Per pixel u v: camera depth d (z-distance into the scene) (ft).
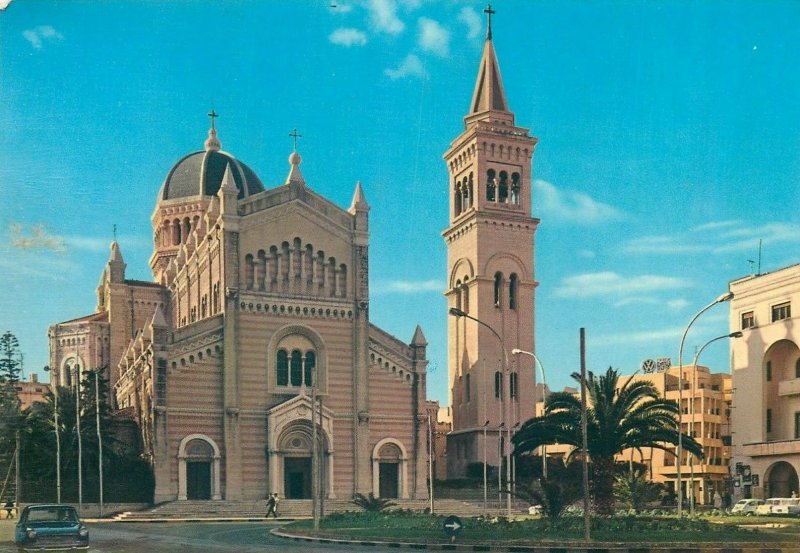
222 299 273.54
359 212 293.84
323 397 279.69
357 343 286.87
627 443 177.47
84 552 111.96
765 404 275.39
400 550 120.16
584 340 130.62
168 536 155.63
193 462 263.70
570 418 177.78
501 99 337.72
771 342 271.69
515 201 335.06
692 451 179.83
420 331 295.28
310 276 285.23
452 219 344.69
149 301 373.40
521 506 274.98
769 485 272.10
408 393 291.79
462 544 122.83
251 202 280.51
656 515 186.91
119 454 279.28
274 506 237.04
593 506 176.55
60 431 269.64
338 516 191.62
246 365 272.10
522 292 326.85
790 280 266.16
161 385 260.42
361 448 280.72
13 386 291.38
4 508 247.91
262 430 271.08
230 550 117.80
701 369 383.86
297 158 290.56
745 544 118.42
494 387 317.01
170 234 388.98
